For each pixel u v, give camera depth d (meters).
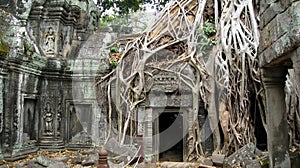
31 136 10.98
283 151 4.98
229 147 8.85
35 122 11.19
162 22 10.84
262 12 4.91
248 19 8.96
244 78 8.42
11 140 9.53
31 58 10.37
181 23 10.69
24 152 10.02
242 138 8.49
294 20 3.70
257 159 6.81
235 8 9.57
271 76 5.05
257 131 8.95
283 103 5.07
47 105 11.44
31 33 11.72
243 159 7.24
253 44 8.27
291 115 7.68
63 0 12.09
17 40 9.70
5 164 8.85
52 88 11.60
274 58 4.41
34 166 8.51
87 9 13.96
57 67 11.41
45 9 12.05
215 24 10.18
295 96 7.67
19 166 8.63
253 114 8.66
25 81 10.35
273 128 5.04
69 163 9.34
